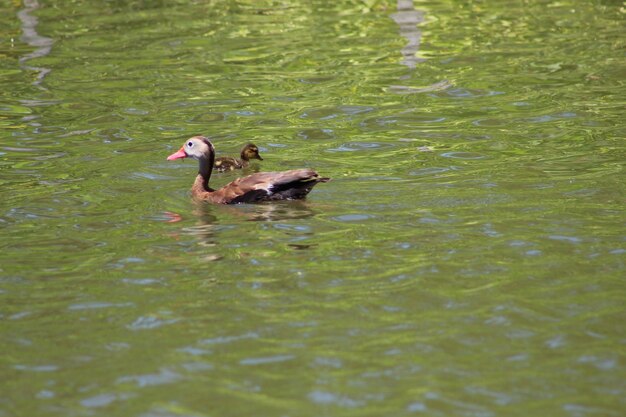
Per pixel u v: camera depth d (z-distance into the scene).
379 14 31.19
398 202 15.93
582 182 16.67
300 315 12.06
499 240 14.22
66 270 13.53
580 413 9.92
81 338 11.65
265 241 14.41
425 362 10.94
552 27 29.14
